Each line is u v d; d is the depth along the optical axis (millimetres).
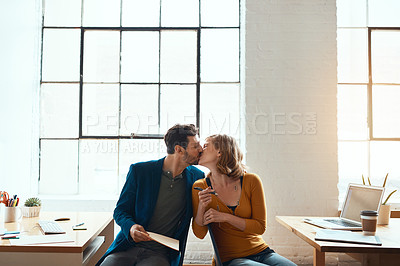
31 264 1853
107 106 4066
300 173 3713
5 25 3354
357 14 4137
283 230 3678
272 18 3799
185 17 4113
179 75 4082
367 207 2498
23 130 3703
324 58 3775
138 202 2279
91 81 4078
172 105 4062
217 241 2338
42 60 4086
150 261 2045
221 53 4082
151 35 4109
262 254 2283
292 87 3760
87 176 4020
